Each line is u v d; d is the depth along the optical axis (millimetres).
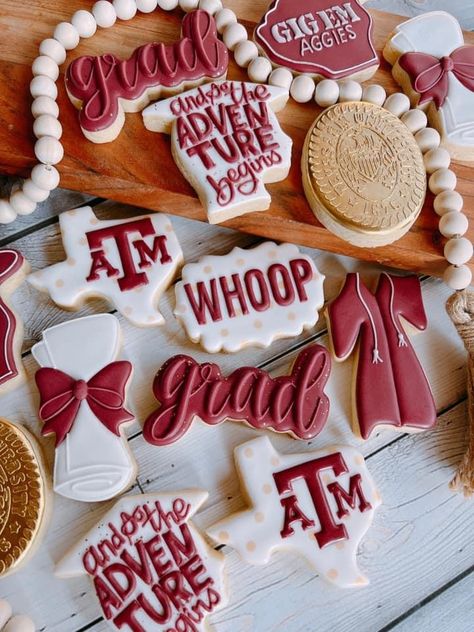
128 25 456
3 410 418
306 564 410
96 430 402
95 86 418
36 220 455
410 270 470
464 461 427
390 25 492
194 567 390
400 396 432
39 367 427
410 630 411
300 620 404
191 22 437
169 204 443
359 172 428
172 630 379
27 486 390
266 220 440
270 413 419
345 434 437
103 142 430
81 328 420
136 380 432
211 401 415
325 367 431
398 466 436
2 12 448
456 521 430
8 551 380
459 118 456
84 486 394
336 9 461
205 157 421
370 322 443
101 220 447
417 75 459
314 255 473
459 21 534
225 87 436
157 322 430
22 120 429
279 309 437
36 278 425
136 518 394
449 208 441
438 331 465
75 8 455
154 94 436
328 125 435
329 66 450
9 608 379
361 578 399
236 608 402
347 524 405
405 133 441
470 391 437
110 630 389
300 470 411
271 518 402
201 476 420
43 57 426
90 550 388
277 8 456
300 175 444
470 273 438
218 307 433
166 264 435
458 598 419
